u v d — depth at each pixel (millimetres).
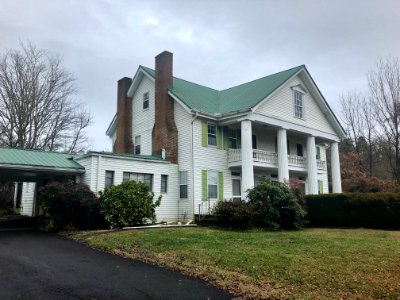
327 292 7086
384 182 33625
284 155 24656
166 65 24797
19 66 35719
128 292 7316
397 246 11766
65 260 10273
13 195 35312
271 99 24766
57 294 7125
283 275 8203
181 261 9805
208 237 13672
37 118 36719
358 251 10781
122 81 28422
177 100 23359
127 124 27453
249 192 18625
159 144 23812
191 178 22188
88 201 17094
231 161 24125
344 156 41375
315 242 12656
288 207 17969
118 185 18328
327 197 20359
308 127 27438
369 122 41375
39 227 18938
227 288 7578
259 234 15141
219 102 26891
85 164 19656
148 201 18703
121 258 10578
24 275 8562
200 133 22969
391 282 7609
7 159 18031
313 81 28016
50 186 17156
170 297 7035
